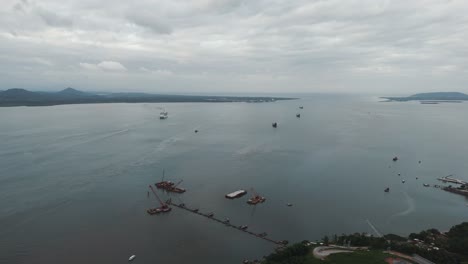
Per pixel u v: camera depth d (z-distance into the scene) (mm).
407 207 158750
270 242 124688
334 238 120375
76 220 139250
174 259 112688
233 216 146875
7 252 114938
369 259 99062
